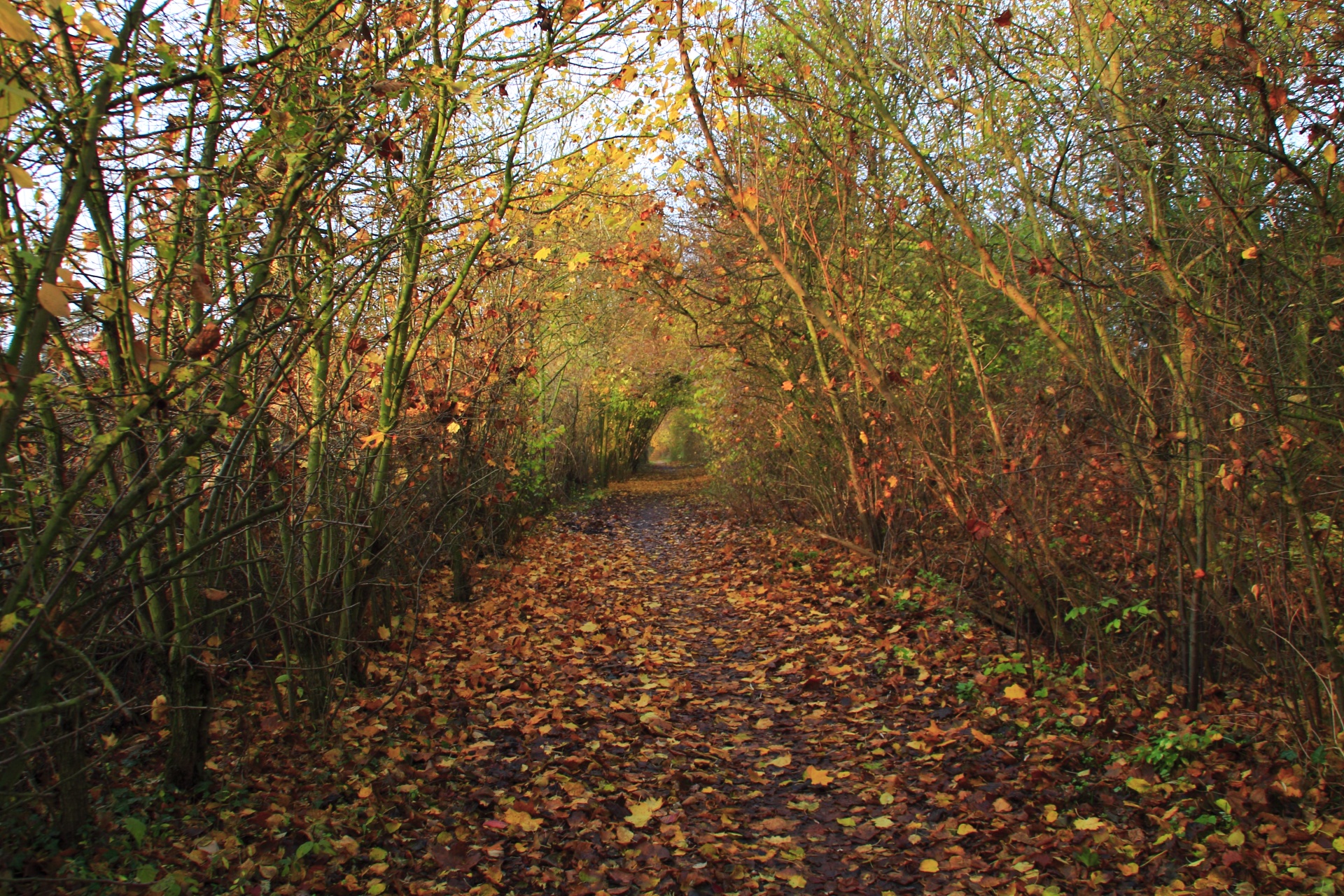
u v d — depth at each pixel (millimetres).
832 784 4664
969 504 6141
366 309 6352
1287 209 4645
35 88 2805
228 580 5062
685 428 38000
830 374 9148
